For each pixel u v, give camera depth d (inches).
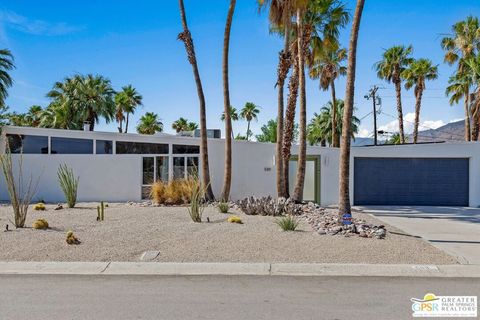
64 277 282.7
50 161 803.4
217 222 486.0
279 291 251.6
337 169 825.5
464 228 514.0
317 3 757.3
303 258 331.0
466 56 1300.4
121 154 810.8
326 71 1381.6
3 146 856.3
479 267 312.3
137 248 357.1
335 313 212.8
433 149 813.2
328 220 489.1
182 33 753.0
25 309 217.6
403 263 321.1
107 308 219.6
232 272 296.4
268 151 832.3
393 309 219.9
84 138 858.8
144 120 2237.9
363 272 297.1
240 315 209.5
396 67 1526.8
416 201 815.7
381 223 548.7
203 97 749.9
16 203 438.0
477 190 799.7
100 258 329.4
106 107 1493.6
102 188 804.0
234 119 2507.4
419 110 1509.6
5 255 334.0
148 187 820.0
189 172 829.2
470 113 1221.7
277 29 786.2
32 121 1871.3
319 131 1967.3
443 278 284.4
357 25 466.6
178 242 378.0
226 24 737.0
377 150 814.5
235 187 821.9
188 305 225.0
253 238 394.6
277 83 726.5
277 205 570.3
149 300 233.5
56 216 522.0
